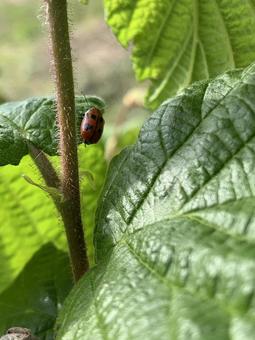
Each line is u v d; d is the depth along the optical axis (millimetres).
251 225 50
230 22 94
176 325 46
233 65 98
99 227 66
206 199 56
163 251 54
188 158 61
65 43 65
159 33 97
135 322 49
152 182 63
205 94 64
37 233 95
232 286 46
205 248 50
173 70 100
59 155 73
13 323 86
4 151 75
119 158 70
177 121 64
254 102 60
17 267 99
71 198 69
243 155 57
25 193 91
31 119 77
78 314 58
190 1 93
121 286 55
